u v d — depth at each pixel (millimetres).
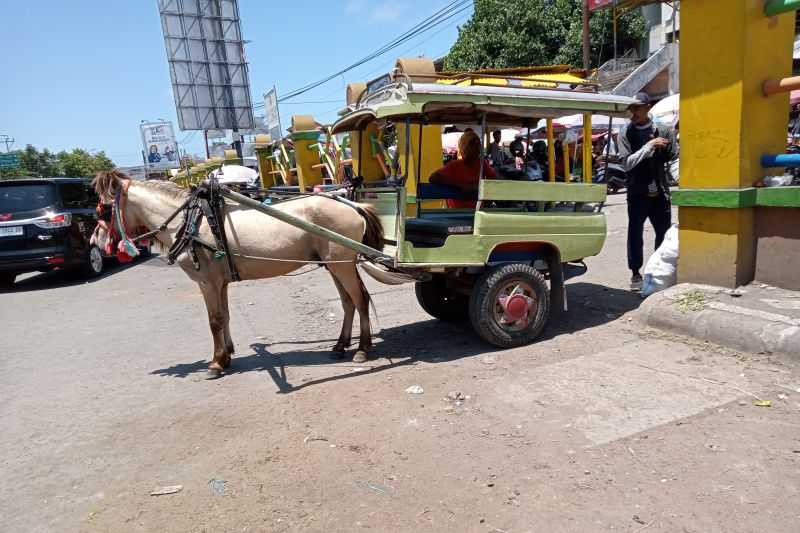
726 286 5168
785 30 5055
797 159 4734
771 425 3402
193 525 2996
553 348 5121
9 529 3129
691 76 5164
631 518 2727
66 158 59594
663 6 24125
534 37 24297
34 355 6492
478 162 6109
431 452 3500
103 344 6746
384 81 6766
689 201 5297
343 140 9766
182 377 5348
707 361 4344
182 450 3852
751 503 2748
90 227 12102
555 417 3766
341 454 3586
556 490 2994
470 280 5508
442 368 4930
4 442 4227
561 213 5438
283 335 6547
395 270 5266
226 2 28078
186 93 27594
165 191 5320
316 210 5172
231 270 5145
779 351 4141
